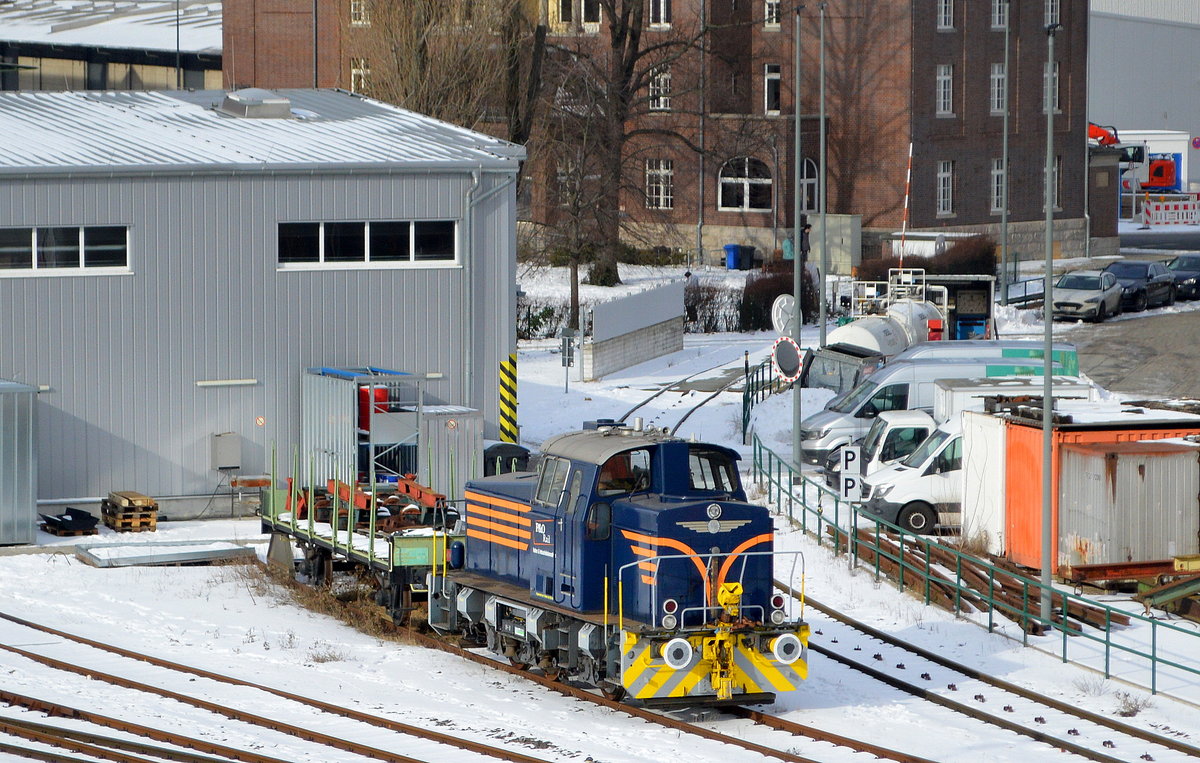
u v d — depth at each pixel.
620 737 58.28
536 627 64.88
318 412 101.00
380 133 114.81
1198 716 63.97
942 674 70.06
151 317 101.44
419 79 169.12
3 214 97.38
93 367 100.38
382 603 79.25
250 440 104.31
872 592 86.31
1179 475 86.75
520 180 184.88
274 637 74.94
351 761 53.75
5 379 98.25
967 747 57.97
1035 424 89.06
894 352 145.12
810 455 120.31
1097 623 78.31
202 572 89.06
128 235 100.56
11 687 62.28
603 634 62.47
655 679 59.44
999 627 78.69
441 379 108.31
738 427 135.12
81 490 100.56
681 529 60.50
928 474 100.38
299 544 87.38
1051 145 82.31
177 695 62.53
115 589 84.25
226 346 103.25
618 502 62.69
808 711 63.47
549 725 59.88
